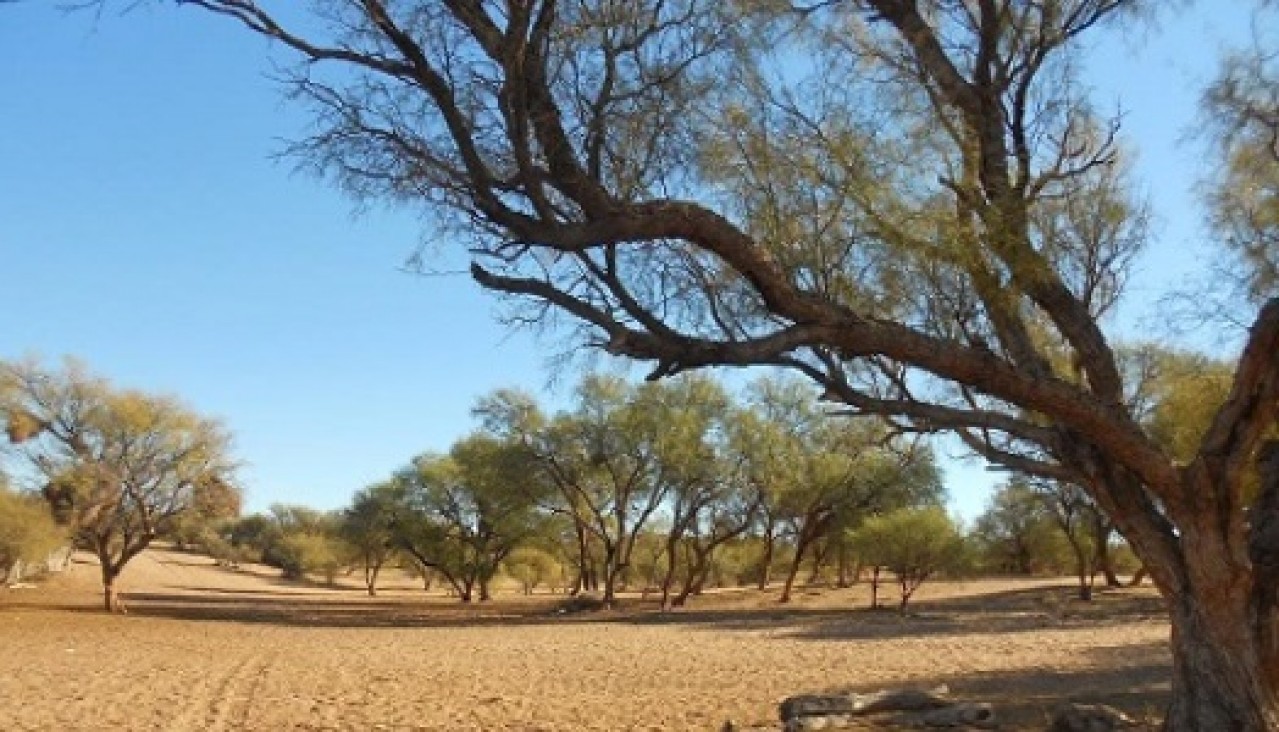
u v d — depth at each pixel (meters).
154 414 47.41
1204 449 9.72
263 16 7.97
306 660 30.39
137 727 17.88
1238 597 9.68
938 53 10.38
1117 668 24.31
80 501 46.88
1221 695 9.64
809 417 54.94
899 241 9.30
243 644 35.88
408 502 71.56
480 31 7.91
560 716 18.89
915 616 45.41
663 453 55.09
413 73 8.20
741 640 36.44
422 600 75.69
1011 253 9.49
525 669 27.81
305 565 105.31
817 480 54.47
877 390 11.57
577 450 59.81
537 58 8.27
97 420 46.50
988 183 10.24
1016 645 31.50
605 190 8.41
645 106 8.95
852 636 36.72
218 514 50.50
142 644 34.44
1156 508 10.34
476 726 17.91
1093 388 10.30
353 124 8.59
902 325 9.15
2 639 34.28
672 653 31.94
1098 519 47.81
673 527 57.47
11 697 21.36
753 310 9.91
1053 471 10.66
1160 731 10.47
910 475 53.78
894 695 15.30
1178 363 20.56
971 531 54.06
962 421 10.16
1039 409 9.44
